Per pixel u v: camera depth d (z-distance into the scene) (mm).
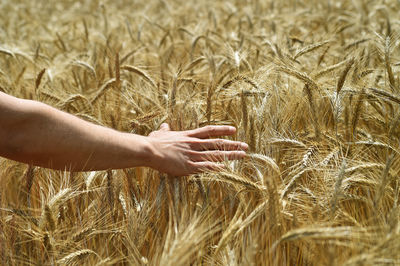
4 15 8547
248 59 3613
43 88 3295
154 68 3736
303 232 1447
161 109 2457
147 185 2166
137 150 1911
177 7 8375
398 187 1876
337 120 2186
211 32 4570
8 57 4184
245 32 4754
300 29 5012
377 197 1670
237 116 2494
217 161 2041
